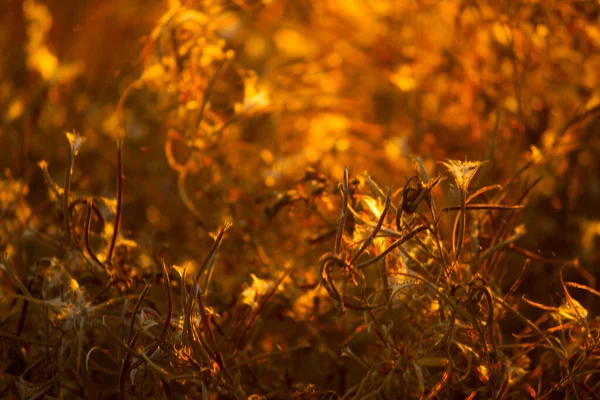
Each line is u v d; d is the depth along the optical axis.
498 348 1.26
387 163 1.58
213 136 1.43
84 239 1.29
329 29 1.82
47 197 1.55
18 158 1.60
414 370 1.26
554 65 1.52
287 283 1.35
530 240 1.49
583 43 1.50
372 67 1.72
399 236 1.23
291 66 1.78
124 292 1.31
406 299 1.28
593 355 1.26
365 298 1.25
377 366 1.25
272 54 1.95
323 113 1.62
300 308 1.35
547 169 1.49
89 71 1.89
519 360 1.31
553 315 1.28
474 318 1.23
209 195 1.45
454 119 1.59
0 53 1.92
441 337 1.25
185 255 1.49
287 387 1.32
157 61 1.44
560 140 1.48
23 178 1.46
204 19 1.44
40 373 1.29
